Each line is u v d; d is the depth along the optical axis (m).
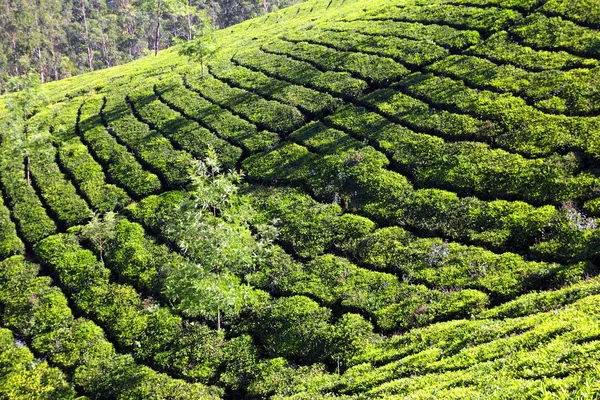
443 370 14.99
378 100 37.19
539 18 39.09
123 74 65.38
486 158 27.58
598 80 29.42
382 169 30.25
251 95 44.47
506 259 21.70
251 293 24.55
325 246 26.78
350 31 51.69
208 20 51.72
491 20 41.94
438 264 22.95
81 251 31.72
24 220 36.16
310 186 31.33
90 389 22.62
